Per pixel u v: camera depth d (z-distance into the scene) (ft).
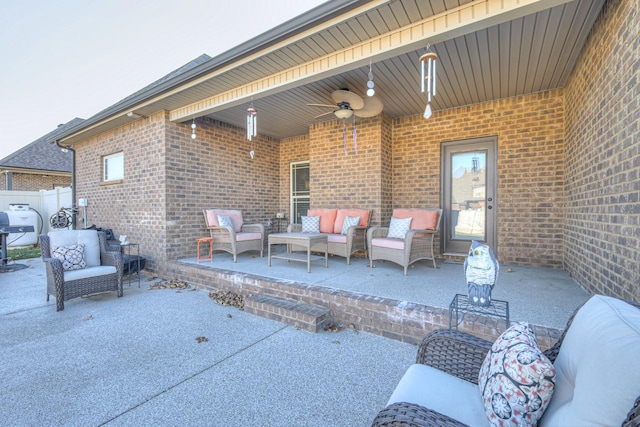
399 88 14.74
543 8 7.86
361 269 14.90
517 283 12.03
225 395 6.27
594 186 10.07
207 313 11.20
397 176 19.45
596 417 2.44
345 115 14.85
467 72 13.07
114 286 12.96
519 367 3.27
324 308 10.26
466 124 17.24
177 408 5.85
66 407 5.87
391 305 9.15
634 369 2.39
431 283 11.97
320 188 20.63
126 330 9.62
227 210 19.40
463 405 3.87
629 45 7.37
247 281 12.96
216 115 18.79
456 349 4.86
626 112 7.56
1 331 9.53
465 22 8.44
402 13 8.70
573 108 12.94
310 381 6.78
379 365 7.48
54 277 11.34
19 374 7.06
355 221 17.48
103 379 6.86
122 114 17.38
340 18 8.96
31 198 31.42
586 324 3.36
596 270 9.80
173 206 17.16
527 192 15.71
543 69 12.87
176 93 14.48
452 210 18.11
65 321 10.39
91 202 22.36
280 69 12.11
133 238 18.74
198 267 15.16
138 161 18.31
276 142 24.81
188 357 7.88
